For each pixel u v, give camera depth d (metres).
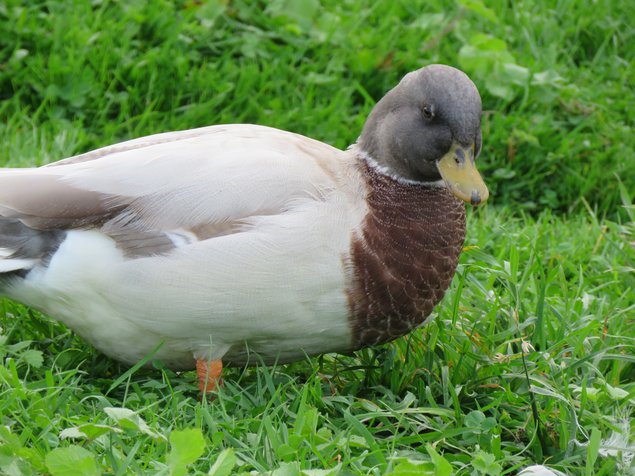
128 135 10.63
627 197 9.92
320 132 10.95
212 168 6.72
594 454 6.23
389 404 7.04
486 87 11.48
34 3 11.42
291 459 6.09
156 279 6.56
